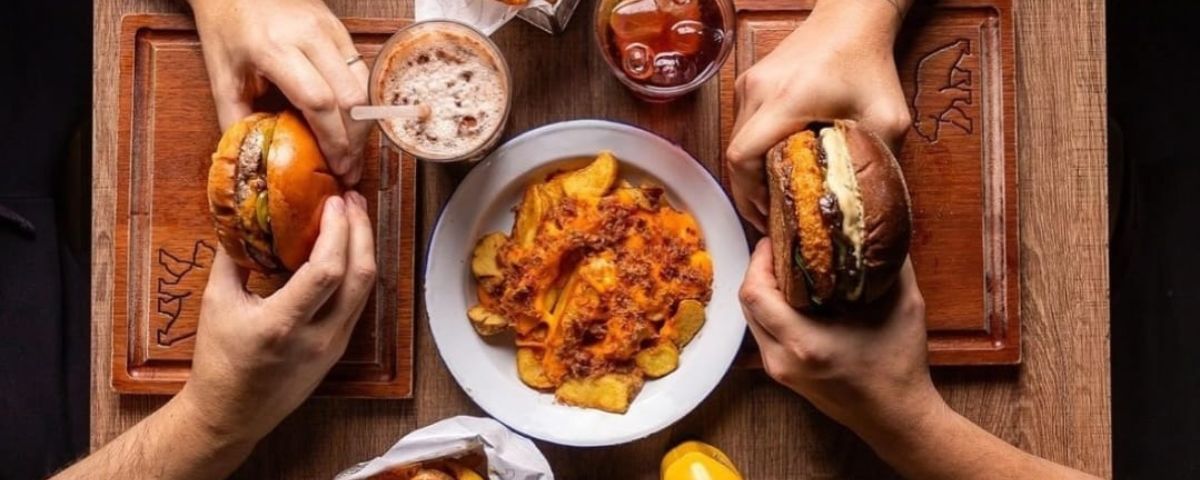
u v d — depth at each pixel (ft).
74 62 4.15
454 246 3.23
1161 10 4.15
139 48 3.32
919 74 3.35
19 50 4.15
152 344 3.33
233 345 3.06
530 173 3.26
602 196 3.24
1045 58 3.39
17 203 4.09
